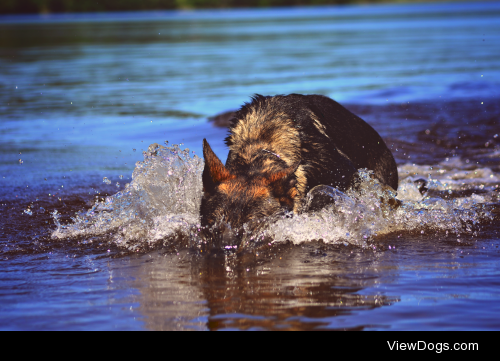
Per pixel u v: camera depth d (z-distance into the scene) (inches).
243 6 6058.1
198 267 218.7
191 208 280.8
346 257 229.9
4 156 475.5
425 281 197.8
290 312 171.2
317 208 269.1
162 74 963.3
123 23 2773.1
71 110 682.2
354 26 2336.4
